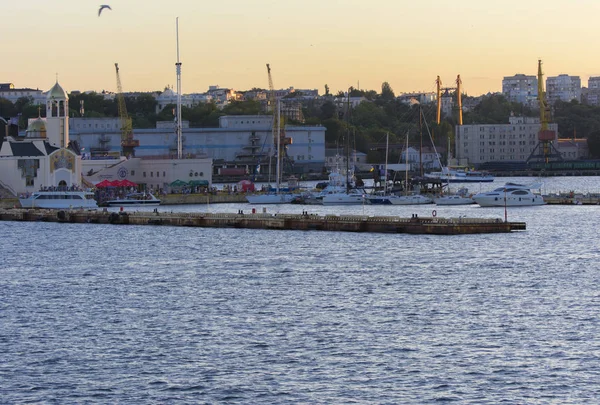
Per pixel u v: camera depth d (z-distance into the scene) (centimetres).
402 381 14225
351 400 13538
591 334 16425
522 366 14788
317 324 17312
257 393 13812
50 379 14412
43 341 16350
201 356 15425
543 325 17100
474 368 14738
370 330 16850
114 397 13700
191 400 13575
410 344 15962
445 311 18262
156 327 17225
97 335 16725
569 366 14762
